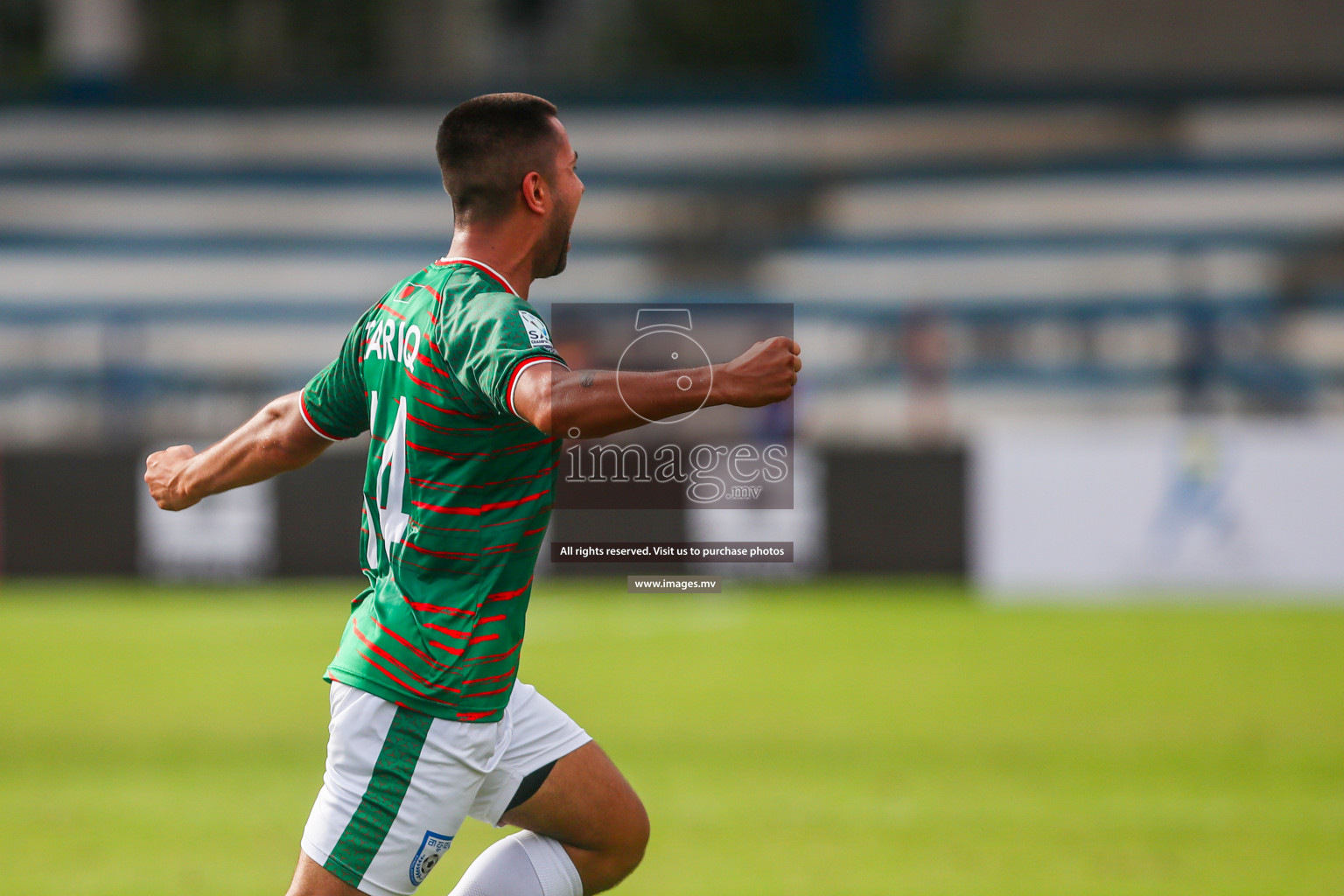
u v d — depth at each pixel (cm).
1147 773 2284
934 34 9494
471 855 1891
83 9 8519
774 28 10131
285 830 1945
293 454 1055
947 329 7238
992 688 3059
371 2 10012
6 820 2003
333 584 4794
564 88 8438
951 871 1725
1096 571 4600
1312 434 4516
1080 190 7812
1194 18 9131
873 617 4150
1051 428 6412
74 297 7631
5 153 8369
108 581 4856
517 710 1020
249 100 8475
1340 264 7319
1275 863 1758
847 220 7844
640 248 7744
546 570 4891
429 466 920
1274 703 2889
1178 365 6981
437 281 939
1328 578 4509
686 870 1731
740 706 2866
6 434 6794
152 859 1794
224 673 3288
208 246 7925
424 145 8406
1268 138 7862
